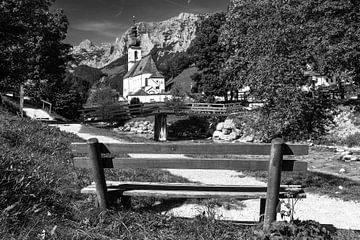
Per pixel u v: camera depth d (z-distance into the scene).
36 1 29.19
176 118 58.94
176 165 5.43
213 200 8.36
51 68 49.59
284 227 4.81
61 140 12.52
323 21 26.69
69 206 5.62
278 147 5.00
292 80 17.97
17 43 28.27
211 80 55.56
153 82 119.06
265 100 18.25
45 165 7.68
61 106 58.88
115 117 48.47
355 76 31.97
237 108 49.16
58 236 4.47
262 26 19.45
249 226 5.49
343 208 9.01
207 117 55.62
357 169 16.09
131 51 156.38
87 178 7.73
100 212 5.39
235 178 12.95
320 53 25.03
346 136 34.25
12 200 4.94
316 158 20.25
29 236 4.30
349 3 26.98
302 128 18.78
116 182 6.42
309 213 8.48
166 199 8.13
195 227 5.25
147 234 4.94
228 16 26.97
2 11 26.19
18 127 12.07
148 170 11.35
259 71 18.19
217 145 5.36
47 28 44.34
